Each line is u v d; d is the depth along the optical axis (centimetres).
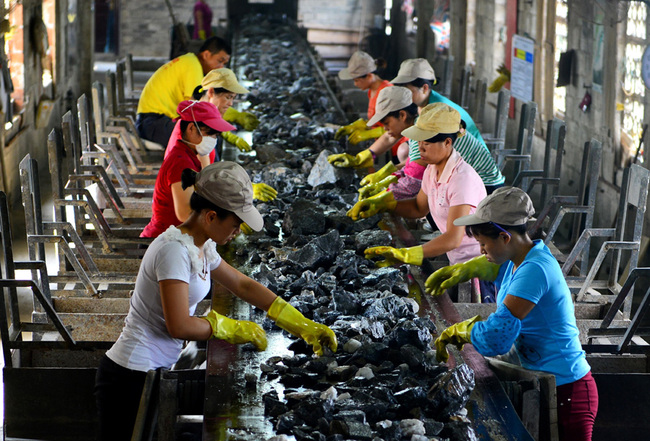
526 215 366
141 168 814
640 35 801
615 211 844
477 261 447
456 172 485
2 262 828
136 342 366
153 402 353
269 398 339
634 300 732
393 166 650
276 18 1816
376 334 398
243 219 347
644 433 434
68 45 1452
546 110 1071
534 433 361
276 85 1084
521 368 374
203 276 361
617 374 429
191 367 438
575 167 972
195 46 1698
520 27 1155
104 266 585
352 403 335
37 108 1198
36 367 449
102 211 707
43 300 441
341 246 504
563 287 373
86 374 432
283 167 693
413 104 575
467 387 347
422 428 325
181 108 495
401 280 476
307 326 385
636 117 819
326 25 2088
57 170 587
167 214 518
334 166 675
